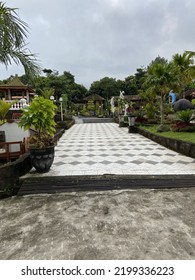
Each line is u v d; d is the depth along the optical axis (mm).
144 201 3037
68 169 4340
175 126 8633
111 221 2516
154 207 2848
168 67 8898
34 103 3967
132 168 4324
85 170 4250
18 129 6855
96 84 42562
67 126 13695
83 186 3572
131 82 40594
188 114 8539
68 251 2010
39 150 3945
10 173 3625
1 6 3459
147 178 3781
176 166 4422
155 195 3230
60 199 3182
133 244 2076
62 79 31469
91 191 3422
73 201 3098
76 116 30047
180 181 3660
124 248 2021
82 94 41062
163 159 5070
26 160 4199
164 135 7625
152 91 9594
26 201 3174
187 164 4570
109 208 2846
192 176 3805
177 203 2959
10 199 3334
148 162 4805
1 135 6719
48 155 4047
